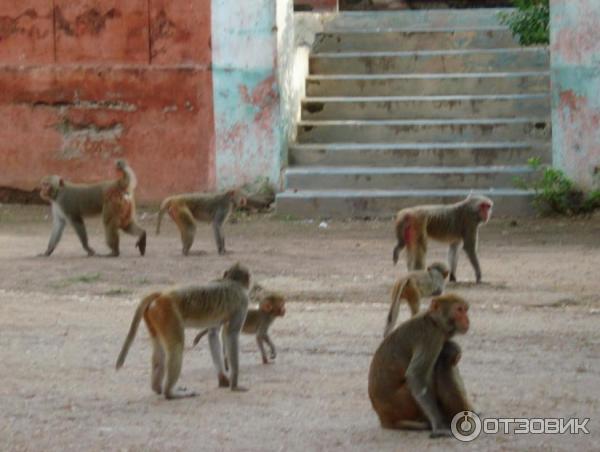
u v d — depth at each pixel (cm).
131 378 926
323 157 1933
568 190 1792
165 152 1945
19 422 804
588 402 837
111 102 1959
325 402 847
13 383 910
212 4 1902
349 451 720
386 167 1905
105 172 1972
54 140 1986
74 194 1503
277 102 1888
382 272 1390
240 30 1892
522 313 1155
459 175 1839
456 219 1284
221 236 1521
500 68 2053
